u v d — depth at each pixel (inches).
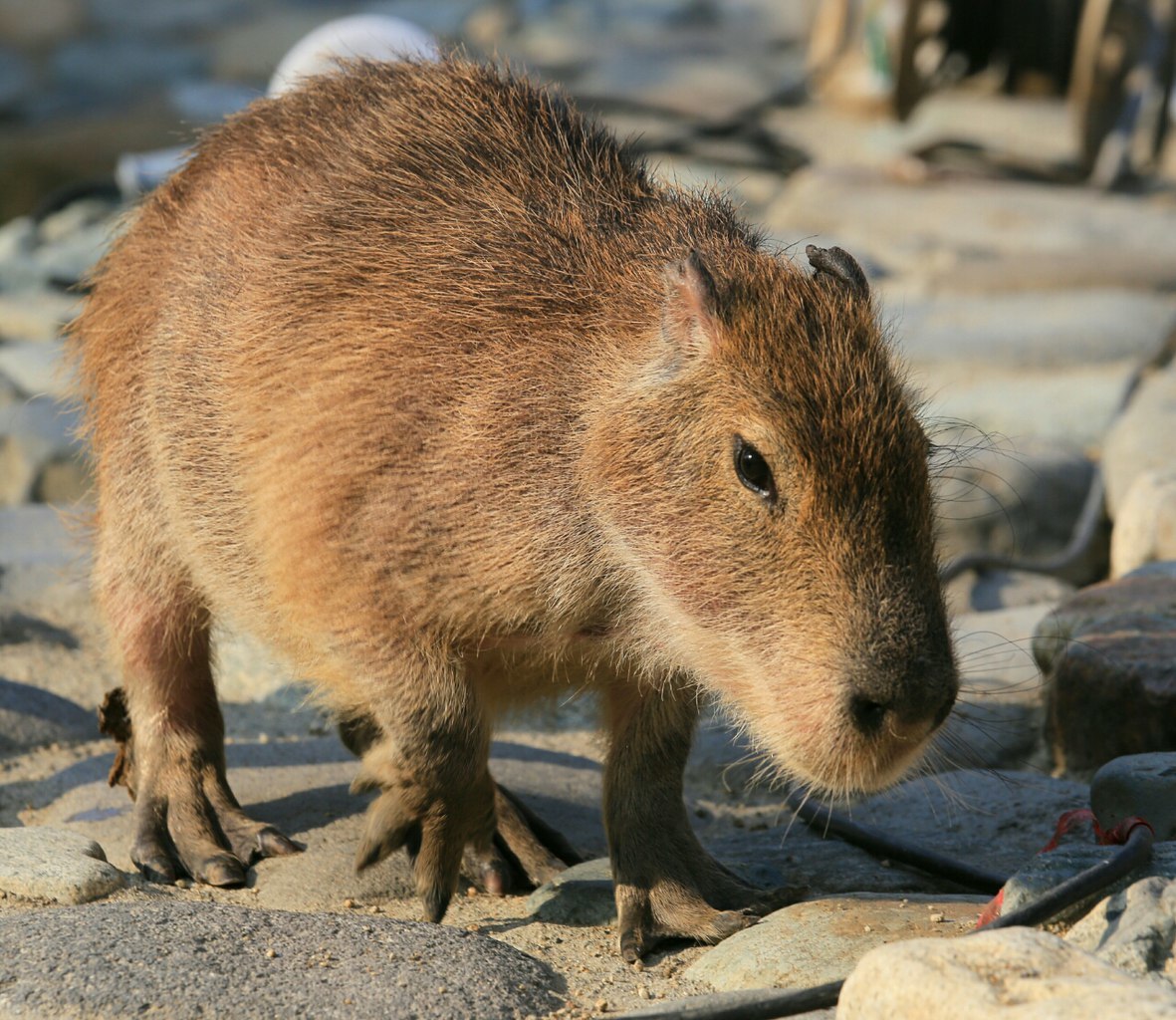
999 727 501.0
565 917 379.6
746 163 1321.4
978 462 690.8
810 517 320.2
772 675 325.7
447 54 444.8
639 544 342.3
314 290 378.0
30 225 1072.8
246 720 528.1
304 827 425.4
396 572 353.7
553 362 353.7
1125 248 1071.0
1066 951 266.7
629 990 334.3
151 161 1088.8
